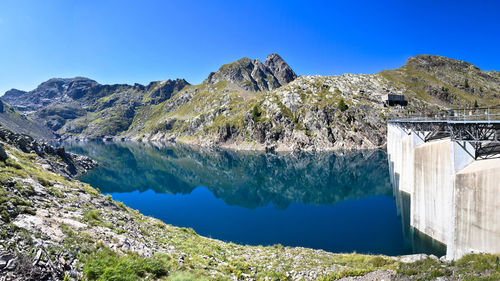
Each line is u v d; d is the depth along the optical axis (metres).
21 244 12.80
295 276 23.23
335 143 188.88
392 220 56.53
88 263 13.92
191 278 16.17
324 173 121.56
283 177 121.44
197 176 130.25
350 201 75.88
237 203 80.31
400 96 199.38
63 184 28.86
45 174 30.19
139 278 14.74
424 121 52.38
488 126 31.44
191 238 29.91
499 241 27.17
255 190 99.62
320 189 95.06
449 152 36.84
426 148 42.50
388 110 191.88
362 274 23.19
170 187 104.81
